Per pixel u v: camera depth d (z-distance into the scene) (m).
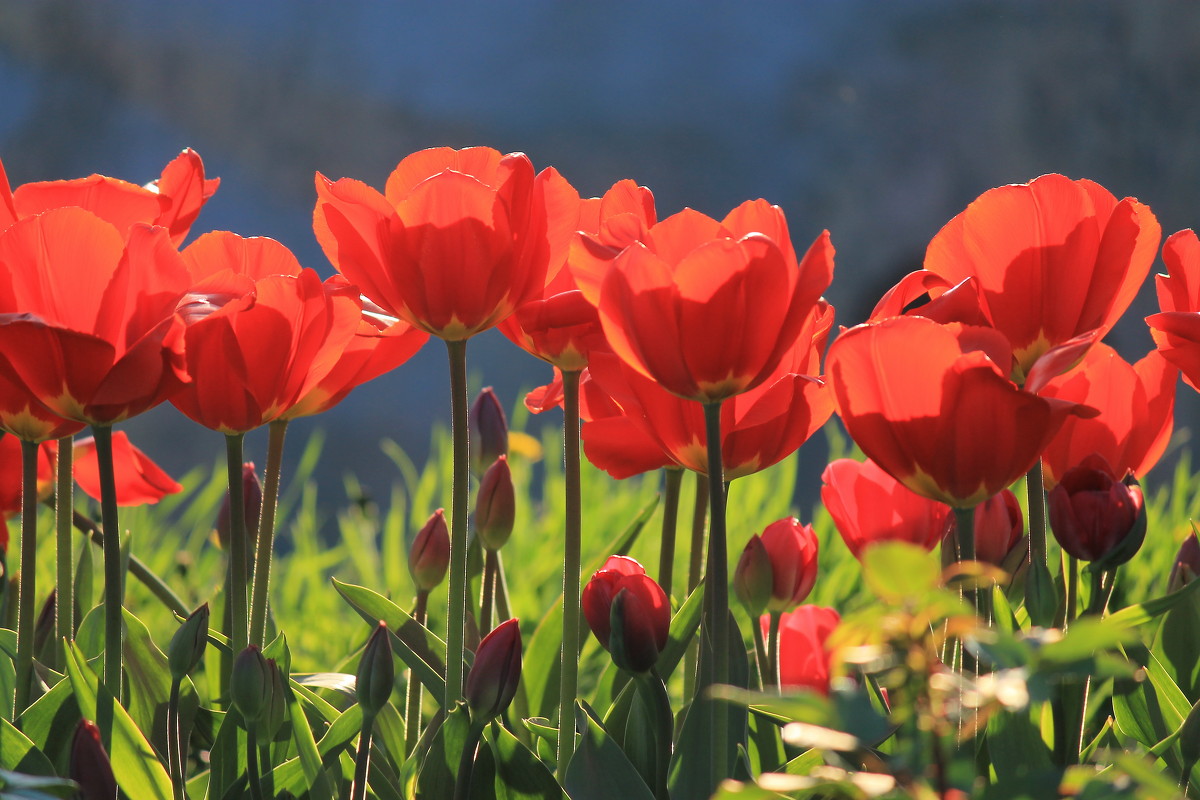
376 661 1.83
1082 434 1.90
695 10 14.65
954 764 1.69
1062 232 1.84
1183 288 1.88
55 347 1.81
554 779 1.85
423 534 2.04
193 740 2.00
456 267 1.84
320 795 1.86
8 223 1.87
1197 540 1.97
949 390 1.78
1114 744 1.92
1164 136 12.02
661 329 1.80
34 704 1.88
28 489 1.89
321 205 1.86
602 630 1.86
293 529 4.31
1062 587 1.94
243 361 1.85
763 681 1.95
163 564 3.46
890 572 1.67
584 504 3.79
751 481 3.89
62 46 15.88
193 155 1.94
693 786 1.87
